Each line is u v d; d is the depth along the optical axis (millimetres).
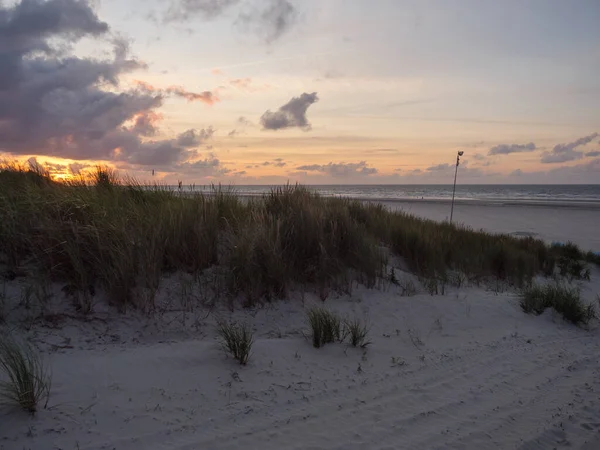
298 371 4191
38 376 3332
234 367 4062
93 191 6402
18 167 7328
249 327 5090
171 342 4453
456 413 3680
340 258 7219
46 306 4398
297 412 3451
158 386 3561
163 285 5363
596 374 4789
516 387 4320
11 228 4871
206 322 4969
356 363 4551
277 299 5852
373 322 5926
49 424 2869
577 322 7012
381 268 7551
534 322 6891
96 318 4480
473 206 43531
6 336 3828
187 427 3078
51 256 4805
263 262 5938
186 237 6004
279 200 8070
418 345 5348
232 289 5531
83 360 3762
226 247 6227
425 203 47438
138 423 3041
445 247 10156
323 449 2980
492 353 5301
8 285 4535
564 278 12250
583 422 3645
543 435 3396
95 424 2953
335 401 3699
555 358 5273
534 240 15734
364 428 3305
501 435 3361
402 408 3686
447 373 4559
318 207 7934
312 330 5152
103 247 4914
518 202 53188
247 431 3113
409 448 3082
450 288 8430
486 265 10508
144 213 6098
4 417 2857
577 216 34438
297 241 6699
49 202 5445
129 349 4137
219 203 7426
